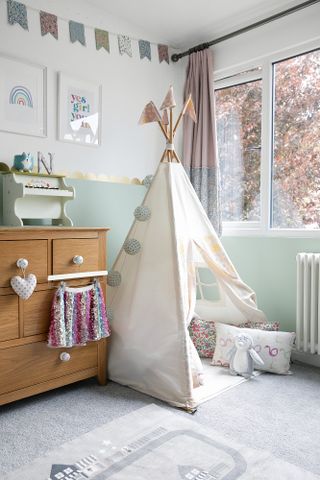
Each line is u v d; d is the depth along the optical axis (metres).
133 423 1.82
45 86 2.54
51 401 2.06
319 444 1.67
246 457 1.56
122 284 2.39
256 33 2.90
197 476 1.44
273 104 2.92
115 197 2.93
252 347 2.39
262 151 2.94
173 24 2.98
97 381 2.34
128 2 2.68
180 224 2.39
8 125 2.38
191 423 1.82
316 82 2.69
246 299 2.68
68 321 2.03
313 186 2.73
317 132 2.70
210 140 3.12
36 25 2.49
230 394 2.14
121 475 1.45
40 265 1.99
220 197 3.14
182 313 2.10
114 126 2.92
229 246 3.11
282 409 1.98
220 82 3.21
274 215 2.94
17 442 1.67
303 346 2.61
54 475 1.45
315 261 2.52
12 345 1.90
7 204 2.26
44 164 2.41
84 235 2.17
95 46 2.79
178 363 2.05
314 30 2.60
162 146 3.25
